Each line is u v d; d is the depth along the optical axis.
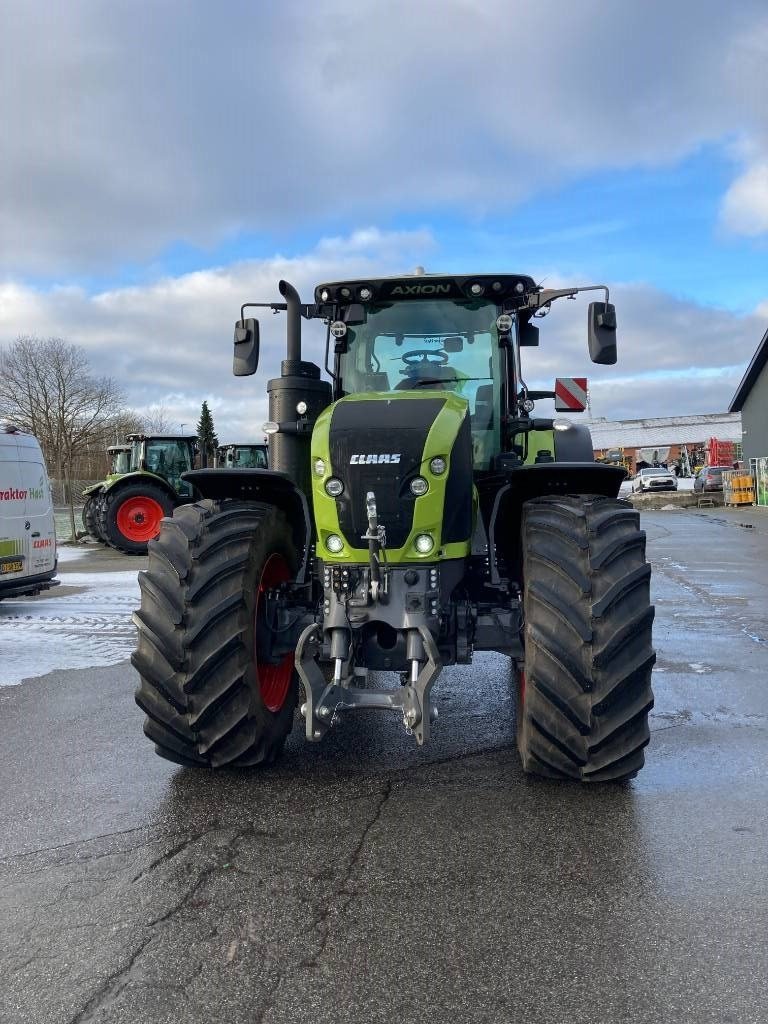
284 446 4.50
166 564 3.52
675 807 3.32
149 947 2.41
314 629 3.40
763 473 26.33
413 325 4.70
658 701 4.91
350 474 3.43
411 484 3.39
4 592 8.66
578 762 3.32
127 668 6.14
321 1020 2.08
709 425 71.00
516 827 3.15
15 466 8.95
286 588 4.07
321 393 4.60
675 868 2.81
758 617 7.76
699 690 5.16
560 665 3.24
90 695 5.35
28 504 9.11
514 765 3.83
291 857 2.94
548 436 5.61
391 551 3.39
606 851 2.94
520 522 3.87
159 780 3.74
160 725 3.50
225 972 2.28
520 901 2.61
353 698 3.29
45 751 4.21
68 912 2.61
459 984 2.21
